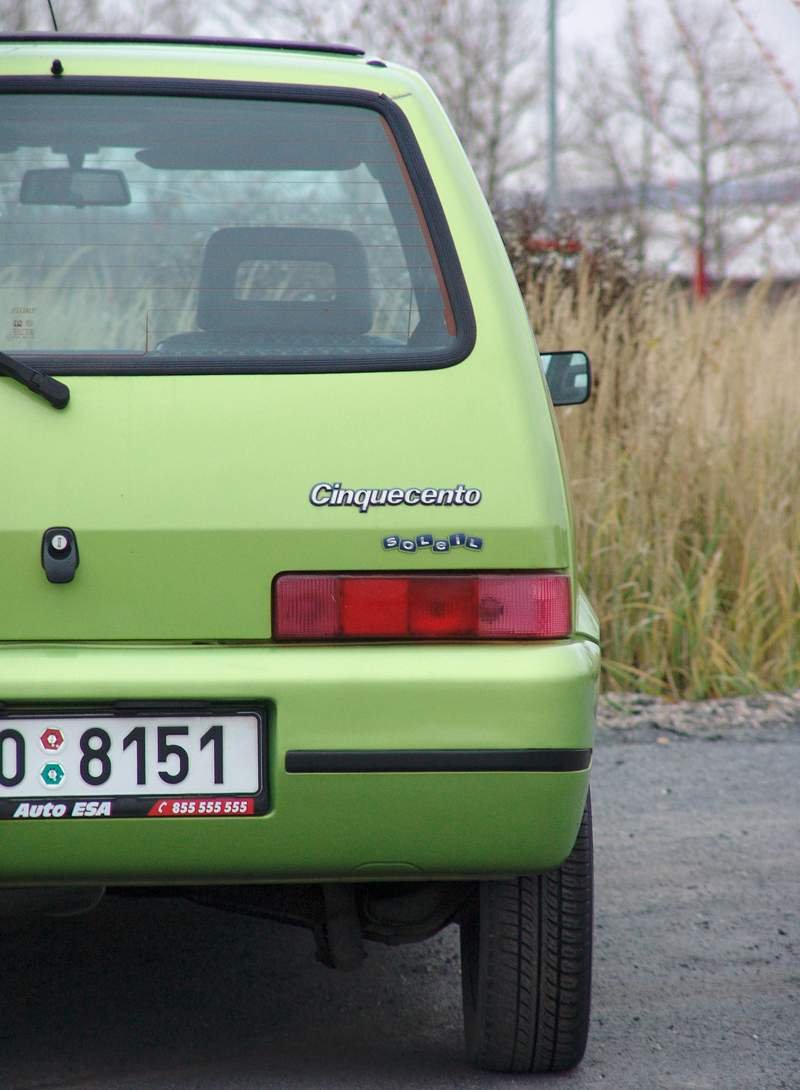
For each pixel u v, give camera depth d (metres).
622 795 10.23
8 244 5.15
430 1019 6.46
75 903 5.03
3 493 4.81
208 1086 5.66
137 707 4.78
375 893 5.69
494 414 5.01
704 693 12.88
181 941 7.46
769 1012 6.62
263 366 4.99
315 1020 6.43
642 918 7.88
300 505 4.87
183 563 4.84
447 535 4.90
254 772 4.82
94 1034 6.21
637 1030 6.39
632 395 14.49
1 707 4.73
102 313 5.08
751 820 9.65
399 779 4.80
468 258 5.26
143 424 4.89
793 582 13.39
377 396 4.99
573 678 4.91
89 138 5.30
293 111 5.44
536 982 5.52
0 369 4.87
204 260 5.19
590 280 15.52
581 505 13.85
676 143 38.09
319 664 4.80
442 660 4.86
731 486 14.09
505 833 4.89
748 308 15.46
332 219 5.29
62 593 4.81
